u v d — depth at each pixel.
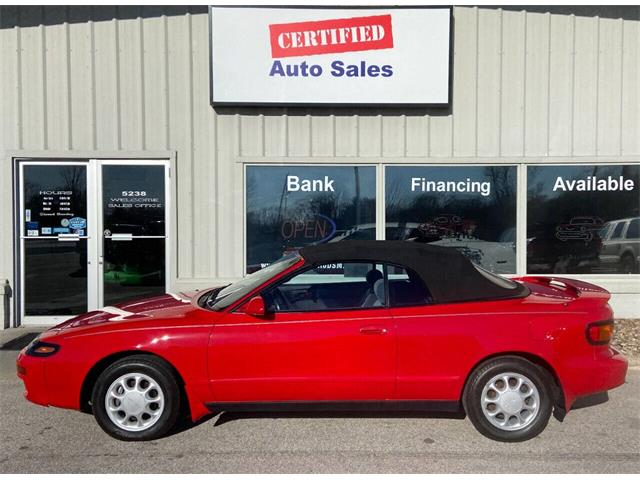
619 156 7.81
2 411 4.61
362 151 7.80
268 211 7.78
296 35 7.57
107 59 7.59
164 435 4.05
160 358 3.99
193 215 7.72
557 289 4.64
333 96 7.66
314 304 4.10
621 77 7.88
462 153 7.86
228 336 3.96
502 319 3.99
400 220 7.84
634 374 5.55
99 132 7.63
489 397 3.99
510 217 7.88
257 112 7.72
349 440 4.01
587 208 7.87
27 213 7.68
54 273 7.71
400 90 7.68
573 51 7.83
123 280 7.75
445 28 7.64
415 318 3.99
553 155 7.88
